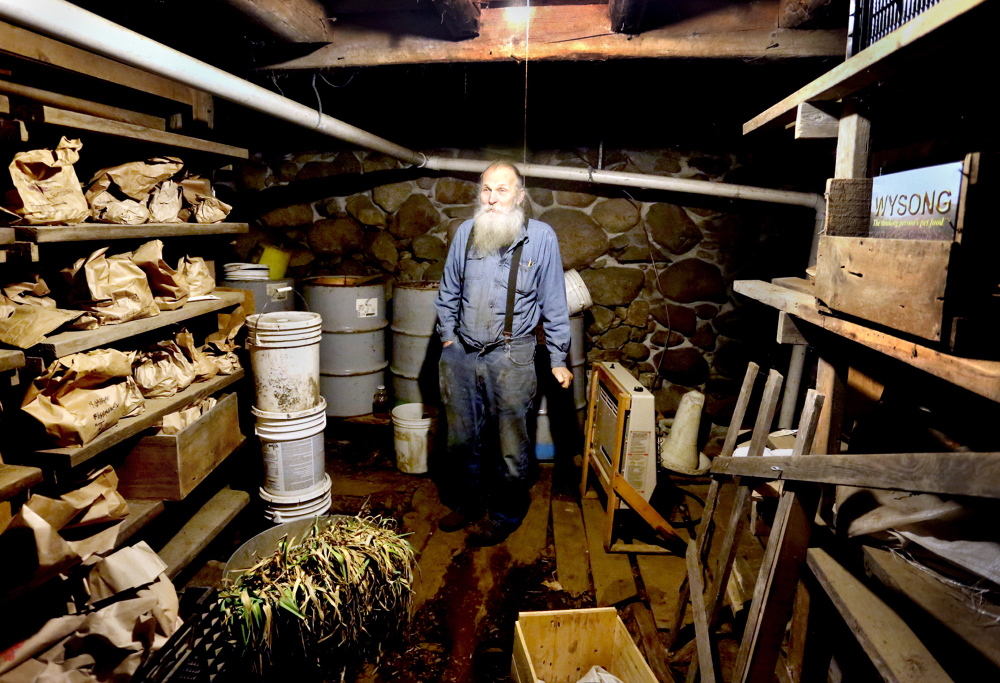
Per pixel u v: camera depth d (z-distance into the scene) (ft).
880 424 5.03
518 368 8.05
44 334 4.84
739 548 7.09
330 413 11.81
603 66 8.84
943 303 3.02
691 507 9.50
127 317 5.72
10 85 5.06
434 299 11.10
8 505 4.41
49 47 5.17
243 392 8.80
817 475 3.95
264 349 7.30
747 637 4.57
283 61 8.71
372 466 10.66
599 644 5.85
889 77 4.14
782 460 4.40
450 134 11.79
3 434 4.93
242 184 12.37
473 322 8.09
